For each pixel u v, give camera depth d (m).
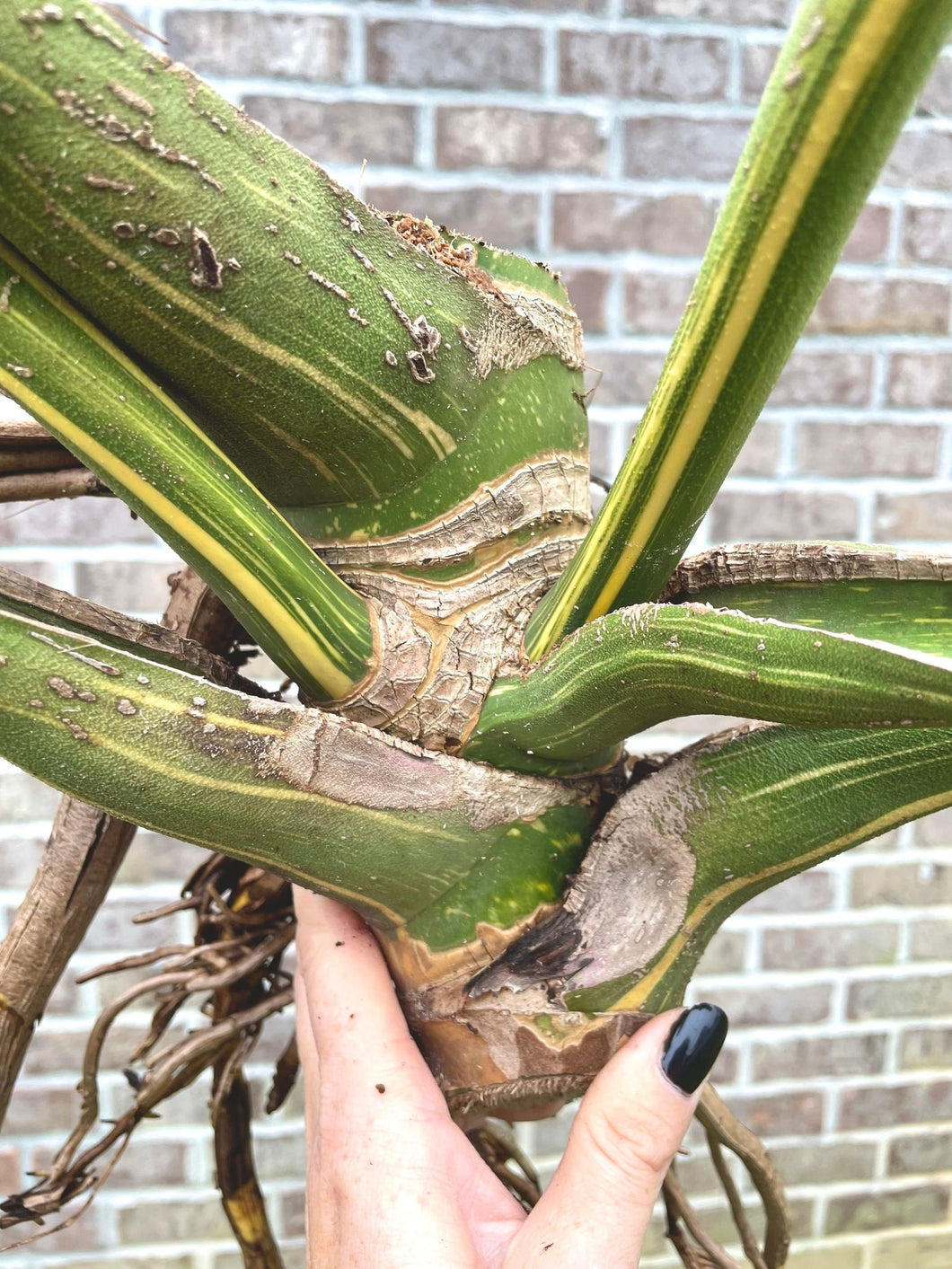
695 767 0.41
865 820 0.39
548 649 0.41
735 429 0.33
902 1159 1.47
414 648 0.41
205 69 1.07
